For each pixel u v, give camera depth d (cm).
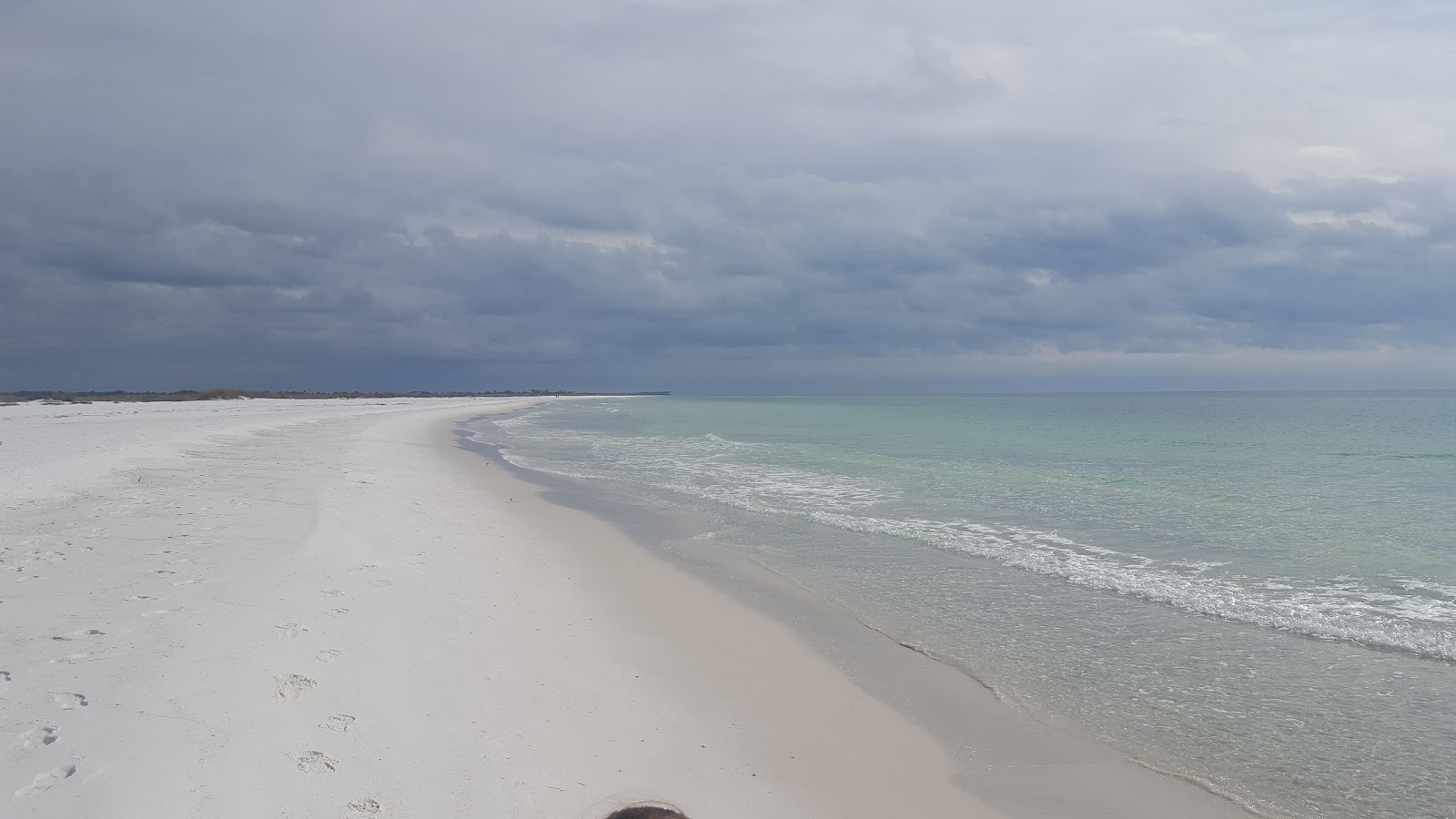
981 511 1525
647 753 515
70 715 467
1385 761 541
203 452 2059
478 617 752
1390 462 2361
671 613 851
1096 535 1292
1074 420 5150
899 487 1875
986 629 823
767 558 1153
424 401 11725
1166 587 976
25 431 2566
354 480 1611
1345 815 477
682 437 3797
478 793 436
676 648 736
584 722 551
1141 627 829
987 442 3241
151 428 2900
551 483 1984
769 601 927
